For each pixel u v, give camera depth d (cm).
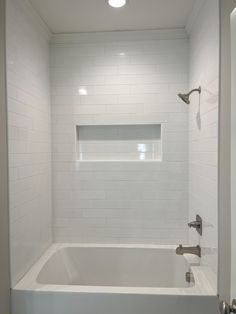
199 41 177
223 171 132
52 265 196
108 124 221
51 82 222
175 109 216
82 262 219
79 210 225
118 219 223
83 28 206
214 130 144
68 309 146
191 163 206
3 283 139
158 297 143
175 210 220
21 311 147
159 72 216
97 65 220
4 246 140
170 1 169
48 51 218
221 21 133
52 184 225
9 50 147
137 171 221
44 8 176
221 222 134
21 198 161
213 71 146
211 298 140
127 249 218
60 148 224
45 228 207
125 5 174
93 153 229
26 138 170
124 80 219
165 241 221
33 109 183
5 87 142
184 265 192
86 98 221
